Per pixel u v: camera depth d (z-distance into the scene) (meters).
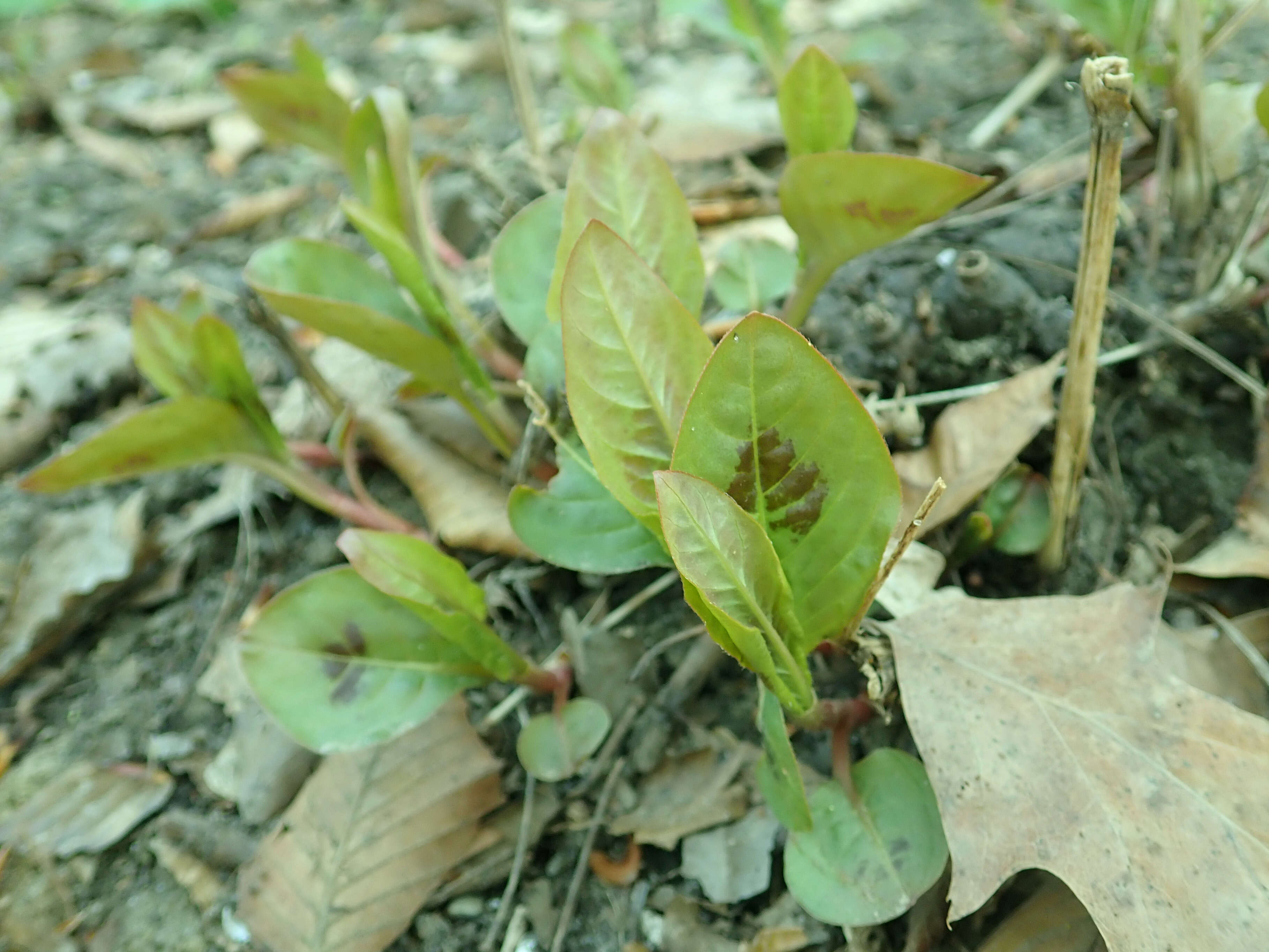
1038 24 0.34
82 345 0.30
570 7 0.46
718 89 0.37
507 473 0.23
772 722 0.16
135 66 0.46
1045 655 0.17
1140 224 0.25
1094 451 0.23
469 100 0.40
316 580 0.19
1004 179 0.28
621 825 0.20
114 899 0.20
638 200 0.18
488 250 0.31
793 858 0.17
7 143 0.42
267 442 0.23
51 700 0.24
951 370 0.24
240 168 0.39
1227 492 0.22
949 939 0.18
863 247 0.19
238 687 0.23
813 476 0.15
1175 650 0.19
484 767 0.20
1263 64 0.31
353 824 0.20
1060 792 0.16
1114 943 0.15
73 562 0.25
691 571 0.14
